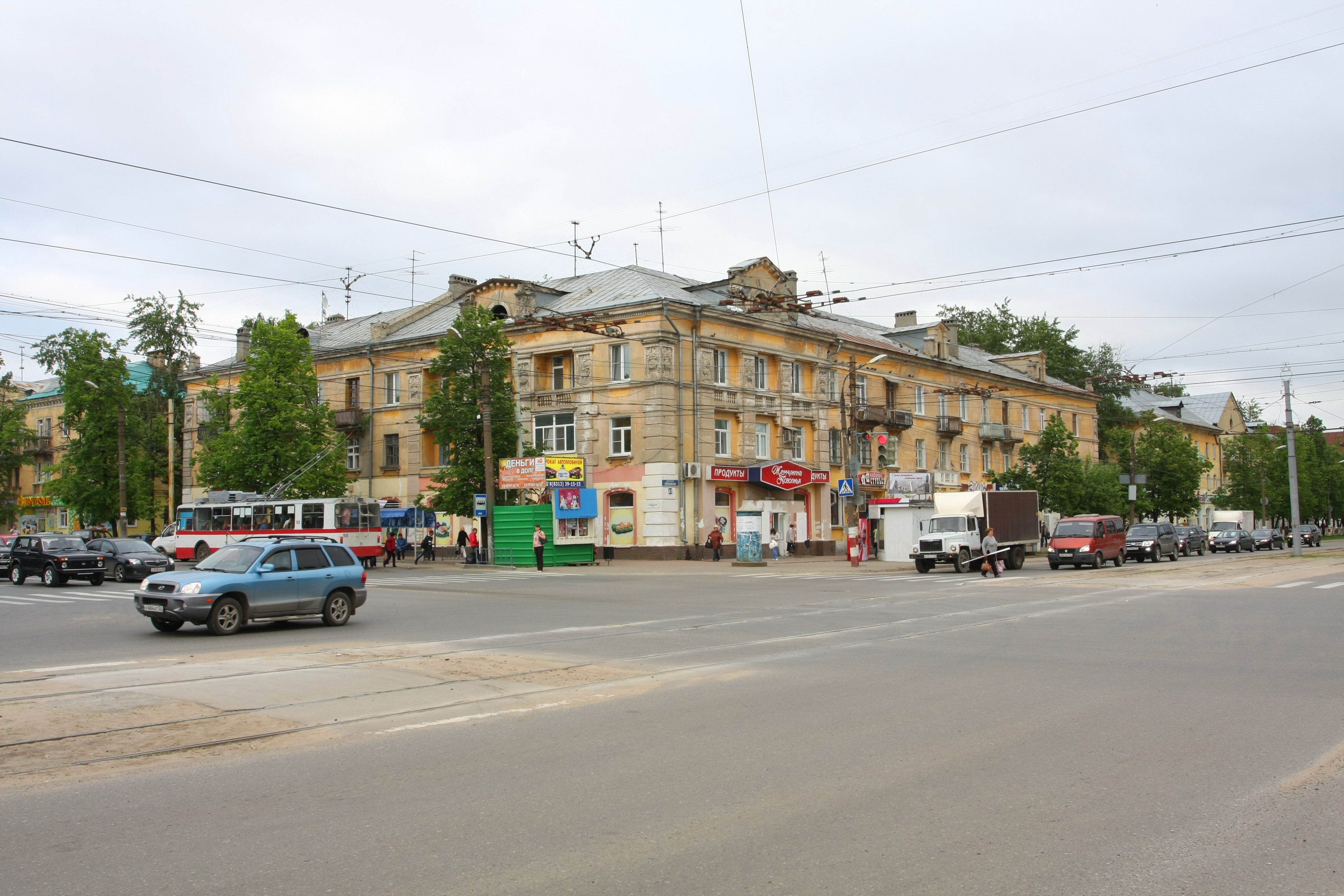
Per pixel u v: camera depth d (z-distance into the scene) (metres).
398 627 18.11
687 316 44.06
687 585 29.97
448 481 43.78
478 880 5.02
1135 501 61.62
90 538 41.38
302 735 8.63
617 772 7.19
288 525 43.34
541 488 41.22
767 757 7.58
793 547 48.28
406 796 6.59
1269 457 84.56
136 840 5.71
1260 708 9.37
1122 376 46.41
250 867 5.23
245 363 52.31
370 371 54.69
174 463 61.72
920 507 43.03
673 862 5.26
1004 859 5.27
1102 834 5.67
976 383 64.44
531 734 8.55
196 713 9.58
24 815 6.24
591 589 28.28
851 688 10.71
